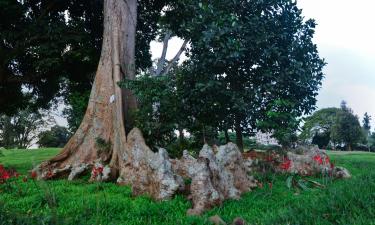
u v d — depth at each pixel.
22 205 7.38
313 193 7.29
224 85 12.40
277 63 12.49
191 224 5.86
